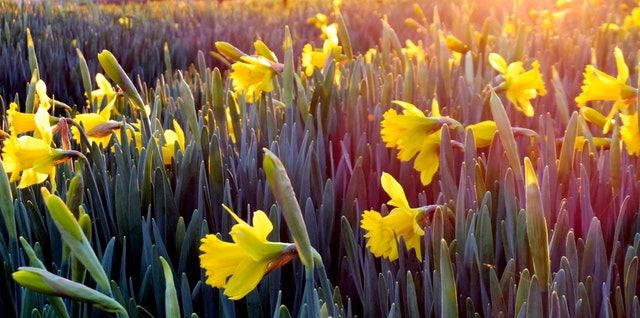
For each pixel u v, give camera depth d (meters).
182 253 0.96
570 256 0.88
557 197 1.05
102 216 1.04
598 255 0.90
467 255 0.91
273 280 0.92
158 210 1.04
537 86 1.45
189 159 1.10
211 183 1.08
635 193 1.06
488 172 1.03
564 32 3.49
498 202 0.97
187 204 1.11
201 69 1.83
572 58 2.41
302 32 5.02
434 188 1.16
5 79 2.94
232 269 0.79
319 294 0.90
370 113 1.44
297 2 7.37
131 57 3.67
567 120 1.48
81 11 6.48
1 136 1.18
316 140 1.29
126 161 1.13
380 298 0.89
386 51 2.29
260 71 1.39
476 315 0.85
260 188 1.06
